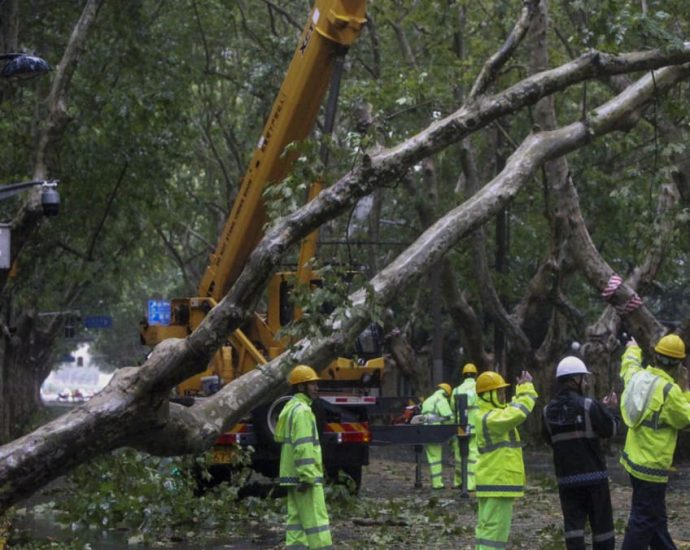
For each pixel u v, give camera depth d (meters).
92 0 19.80
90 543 13.62
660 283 33.22
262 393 10.62
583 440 10.30
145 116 26.55
